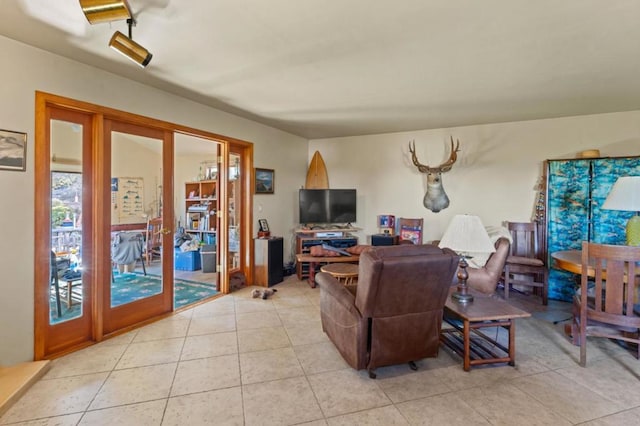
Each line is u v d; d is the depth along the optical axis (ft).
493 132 15.02
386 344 7.08
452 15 6.20
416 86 10.16
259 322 10.46
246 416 5.93
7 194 7.20
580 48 7.57
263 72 9.06
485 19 6.34
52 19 6.37
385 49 7.66
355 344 7.06
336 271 12.39
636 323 7.26
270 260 14.74
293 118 14.20
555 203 13.34
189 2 5.74
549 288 13.50
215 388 6.81
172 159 11.24
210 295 13.32
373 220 17.57
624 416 5.95
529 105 12.12
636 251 7.11
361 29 6.74
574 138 13.61
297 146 17.97
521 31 6.80
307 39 7.18
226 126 13.25
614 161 12.26
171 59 8.19
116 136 9.58
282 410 6.11
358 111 13.06
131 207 10.09
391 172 17.12
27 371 7.06
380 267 6.31
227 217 13.65
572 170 13.01
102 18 5.66
